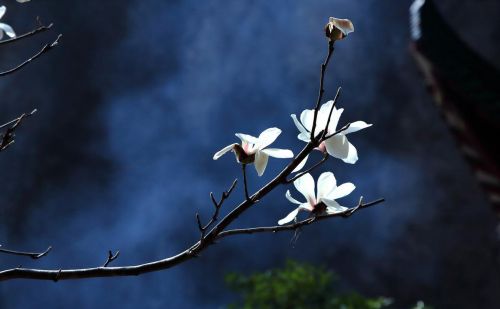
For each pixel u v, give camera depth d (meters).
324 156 1.66
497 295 23.28
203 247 1.75
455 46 7.08
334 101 1.59
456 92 6.99
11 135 1.98
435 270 23.80
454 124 7.26
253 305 8.71
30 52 24.97
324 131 1.61
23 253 1.87
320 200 1.74
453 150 23.89
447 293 23.80
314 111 1.60
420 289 23.86
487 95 6.84
